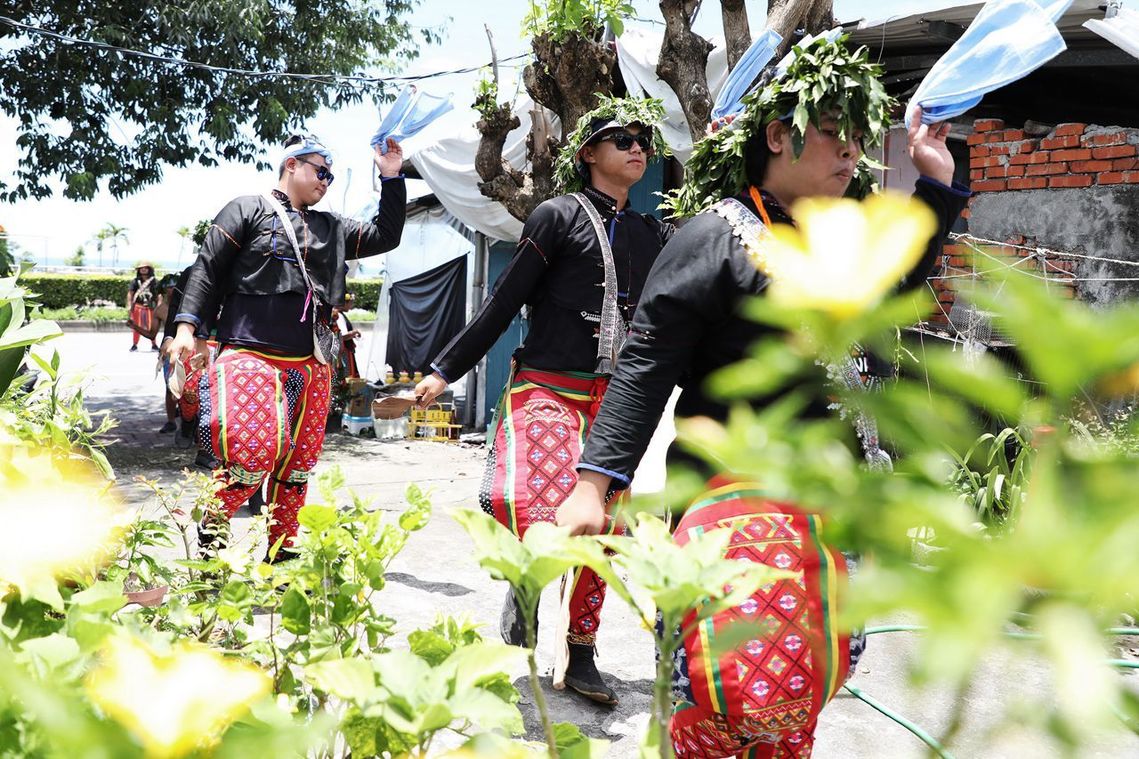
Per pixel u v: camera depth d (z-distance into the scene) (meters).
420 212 12.49
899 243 0.40
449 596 4.43
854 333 0.41
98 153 12.41
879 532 0.39
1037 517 0.34
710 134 2.17
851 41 6.80
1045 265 6.63
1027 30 1.95
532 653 0.92
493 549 0.86
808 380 1.50
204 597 1.94
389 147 4.73
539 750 1.12
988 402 0.37
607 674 3.59
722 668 1.70
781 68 1.99
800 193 1.98
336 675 0.95
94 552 1.46
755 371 0.44
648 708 3.27
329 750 1.38
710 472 1.79
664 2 7.24
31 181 12.41
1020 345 0.35
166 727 0.67
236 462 3.99
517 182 8.45
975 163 7.49
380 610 4.13
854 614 0.35
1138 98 7.88
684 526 1.79
